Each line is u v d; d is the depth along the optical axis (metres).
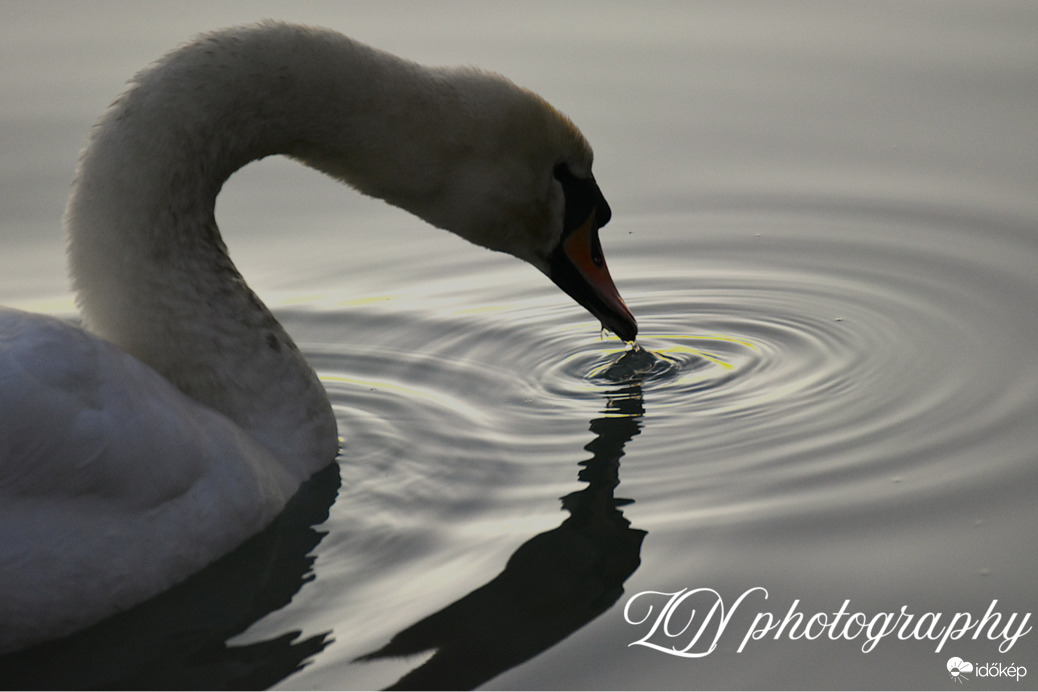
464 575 7.74
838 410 10.12
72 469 7.11
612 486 8.97
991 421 9.61
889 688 6.62
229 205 14.65
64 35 17.69
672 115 16.02
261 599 7.53
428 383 11.09
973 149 14.95
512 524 8.41
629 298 12.84
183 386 8.80
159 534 7.51
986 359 10.82
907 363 10.93
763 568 7.69
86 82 16.27
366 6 18.69
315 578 7.76
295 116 9.09
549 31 18.08
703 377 11.10
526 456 9.55
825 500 8.52
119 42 17.38
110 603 7.28
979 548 7.81
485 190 9.64
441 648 6.98
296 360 9.32
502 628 7.16
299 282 13.03
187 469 7.70
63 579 7.06
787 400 10.44
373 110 9.23
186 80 8.70
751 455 9.38
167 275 8.70
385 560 7.97
